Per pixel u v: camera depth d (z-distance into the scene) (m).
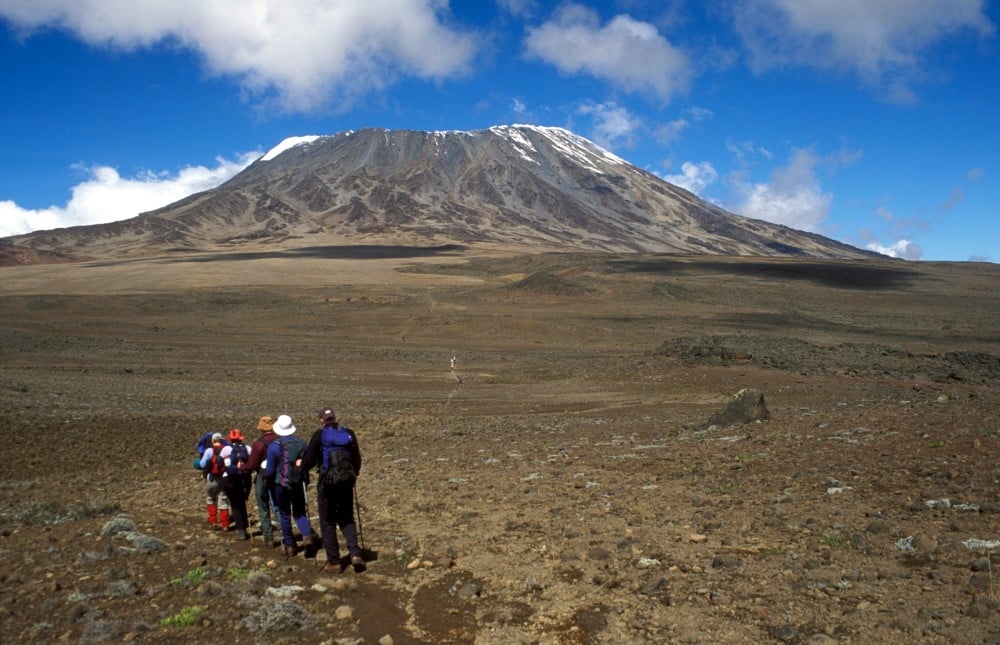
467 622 6.71
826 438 14.45
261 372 43.53
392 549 9.06
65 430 22.55
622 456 14.89
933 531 8.05
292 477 8.78
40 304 86.69
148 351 53.59
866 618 6.02
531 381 39.69
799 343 47.09
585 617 6.66
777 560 7.65
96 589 7.02
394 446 20.27
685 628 6.20
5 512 11.30
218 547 8.99
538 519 10.13
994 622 5.70
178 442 22.05
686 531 8.98
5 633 5.95
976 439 12.42
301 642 6.14
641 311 88.06
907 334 73.94
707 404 28.36
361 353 55.38
